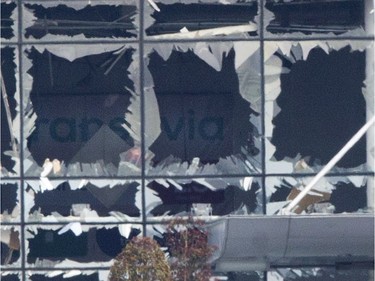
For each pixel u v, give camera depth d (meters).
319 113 68.75
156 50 64.75
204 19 66.38
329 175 65.12
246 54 65.00
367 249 57.97
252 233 57.09
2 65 67.12
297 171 65.25
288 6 66.06
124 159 65.44
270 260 60.31
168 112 68.62
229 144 68.31
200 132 68.50
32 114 65.50
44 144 68.50
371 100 65.62
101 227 65.31
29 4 64.81
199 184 66.50
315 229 57.09
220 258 58.94
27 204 65.06
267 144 65.38
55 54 64.81
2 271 64.69
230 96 68.69
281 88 68.44
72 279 66.06
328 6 66.06
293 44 64.94
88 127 68.69
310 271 62.44
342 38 65.00
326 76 68.62
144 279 55.38
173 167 65.44
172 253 59.50
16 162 65.06
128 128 65.38
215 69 66.75
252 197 66.50
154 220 64.88
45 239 66.12
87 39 64.44
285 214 60.81
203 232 59.75
